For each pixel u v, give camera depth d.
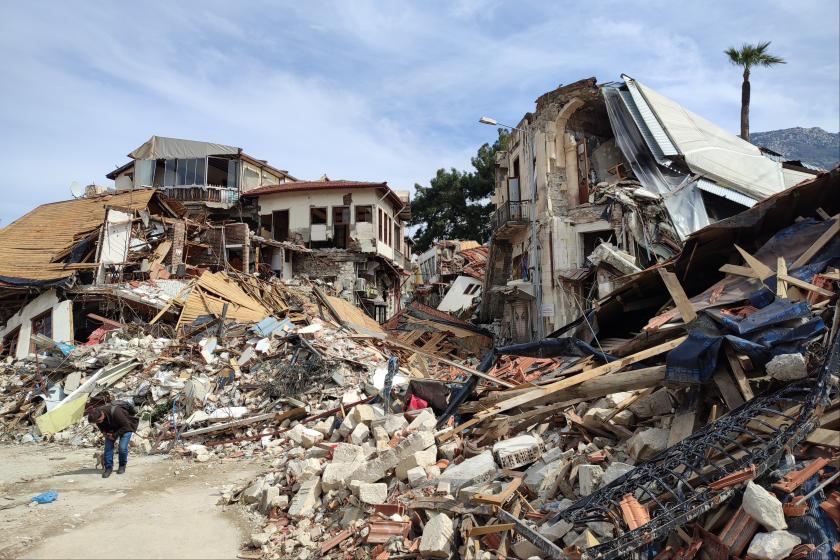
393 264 36.28
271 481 7.89
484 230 45.66
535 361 11.80
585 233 21.64
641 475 5.10
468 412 8.67
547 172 22.56
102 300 20.73
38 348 18.09
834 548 3.89
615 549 4.24
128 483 8.62
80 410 13.40
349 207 33.62
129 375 14.95
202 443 11.46
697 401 6.10
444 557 5.07
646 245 16.70
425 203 47.97
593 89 21.84
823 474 4.34
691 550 4.30
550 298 21.69
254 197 34.38
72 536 6.09
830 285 6.73
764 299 7.00
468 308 32.62
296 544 5.96
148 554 5.62
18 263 22.86
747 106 27.95
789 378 5.28
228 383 14.48
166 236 25.20
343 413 11.14
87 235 23.12
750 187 17.91
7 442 12.62
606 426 6.62
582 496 5.48
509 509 5.49
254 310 21.55
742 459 4.70
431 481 6.39
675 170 18.44
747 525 4.20
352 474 6.81
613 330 11.71
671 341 7.21
